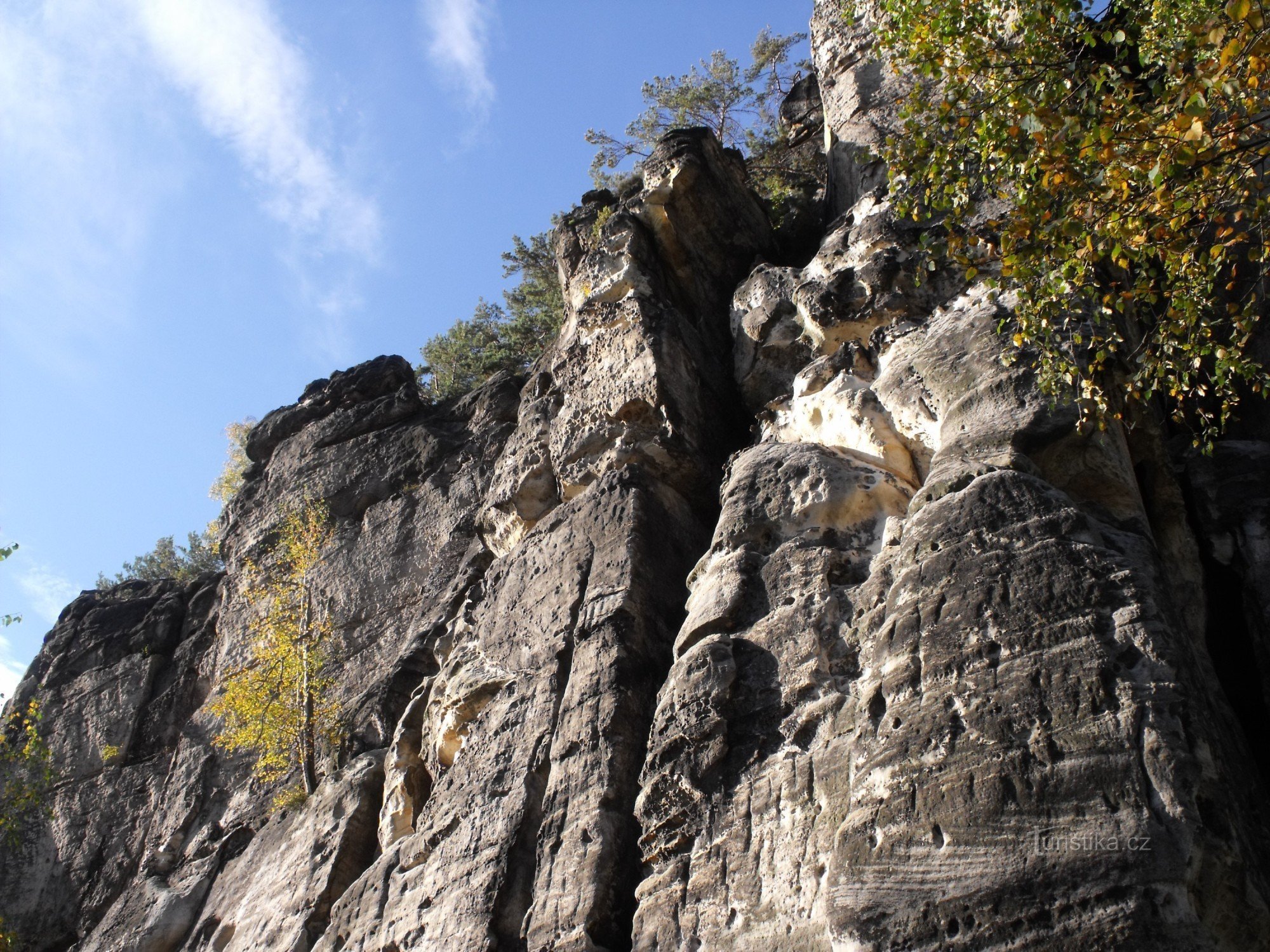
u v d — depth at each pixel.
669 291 19.33
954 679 10.15
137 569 40.53
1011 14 14.48
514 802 14.48
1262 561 12.35
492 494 19.36
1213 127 10.42
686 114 32.38
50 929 23.00
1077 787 9.01
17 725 27.09
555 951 12.67
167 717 25.89
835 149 20.50
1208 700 9.99
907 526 11.83
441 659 19.33
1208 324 11.34
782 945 10.73
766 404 17.00
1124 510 11.84
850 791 10.56
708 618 13.43
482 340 34.44
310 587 25.19
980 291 14.49
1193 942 8.17
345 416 28.33
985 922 8.84
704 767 12.38
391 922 15.08
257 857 20.34
